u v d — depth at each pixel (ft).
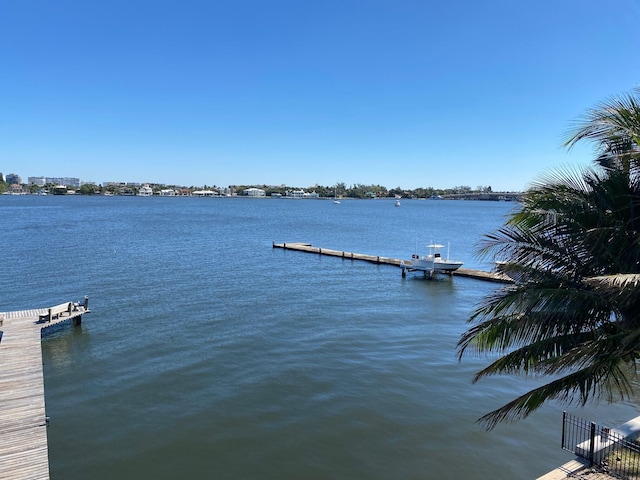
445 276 131.44
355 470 37.65
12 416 40.68
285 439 42.11
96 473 36.83
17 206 485.15
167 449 40.32
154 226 281.33
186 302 93.81
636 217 24.86
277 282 118.83
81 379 55.11
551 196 26.50
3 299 95.40
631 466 32.27
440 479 36.63
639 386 52.34
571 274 26.09
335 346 67.82
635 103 24.21
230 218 378.53
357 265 151.02
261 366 59.41
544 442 42.01
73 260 144.25
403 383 54.75
